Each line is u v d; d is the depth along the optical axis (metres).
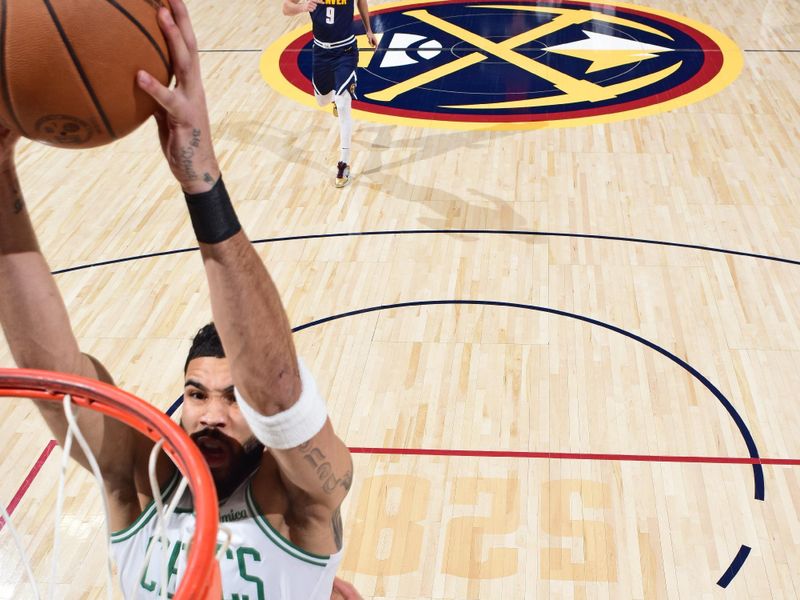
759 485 3.74
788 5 10.17
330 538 1.69
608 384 4.36
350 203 6.17
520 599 3.27
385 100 7.93
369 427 4.12
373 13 10.25
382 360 4.58
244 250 1.31
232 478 1.69
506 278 5.24
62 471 1.53
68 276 5.42
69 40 1.19
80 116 1.24
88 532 3.58
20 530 3.60
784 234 5.63
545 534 3.54
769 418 4.12
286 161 6.82
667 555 3.43
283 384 1.37
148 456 1.73
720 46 8.95
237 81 8.42
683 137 7.05
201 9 10.62
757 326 4.77
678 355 4.56
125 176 6.70
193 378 1.68
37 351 1.57
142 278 5.39
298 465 1.46
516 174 6.53
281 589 1.66
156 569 1.66
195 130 1.23
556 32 9.48
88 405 1.51
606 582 3.33
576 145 6.97
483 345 4.67
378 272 5.34
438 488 3.77
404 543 3.52
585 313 4.91
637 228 5.75
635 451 3.94
